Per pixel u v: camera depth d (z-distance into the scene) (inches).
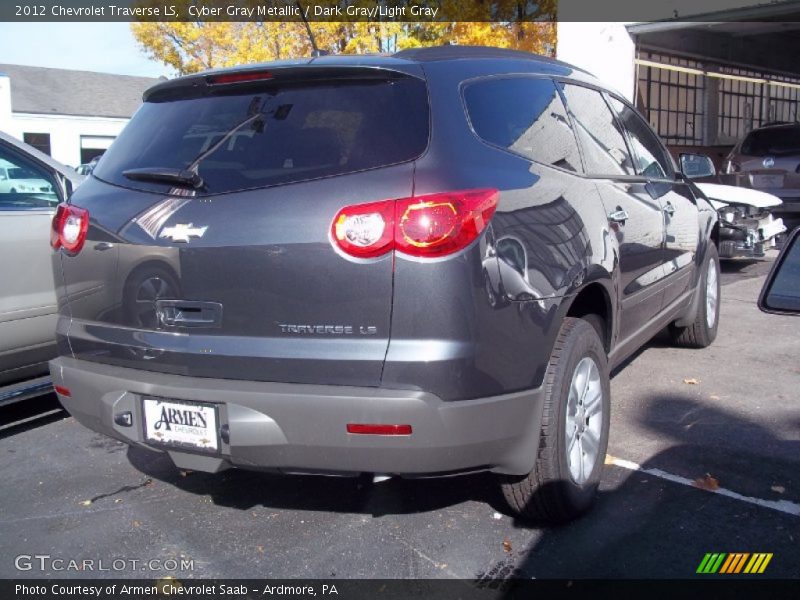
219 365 119.4
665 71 663.8
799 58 813.9
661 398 204.7
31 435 193.8
